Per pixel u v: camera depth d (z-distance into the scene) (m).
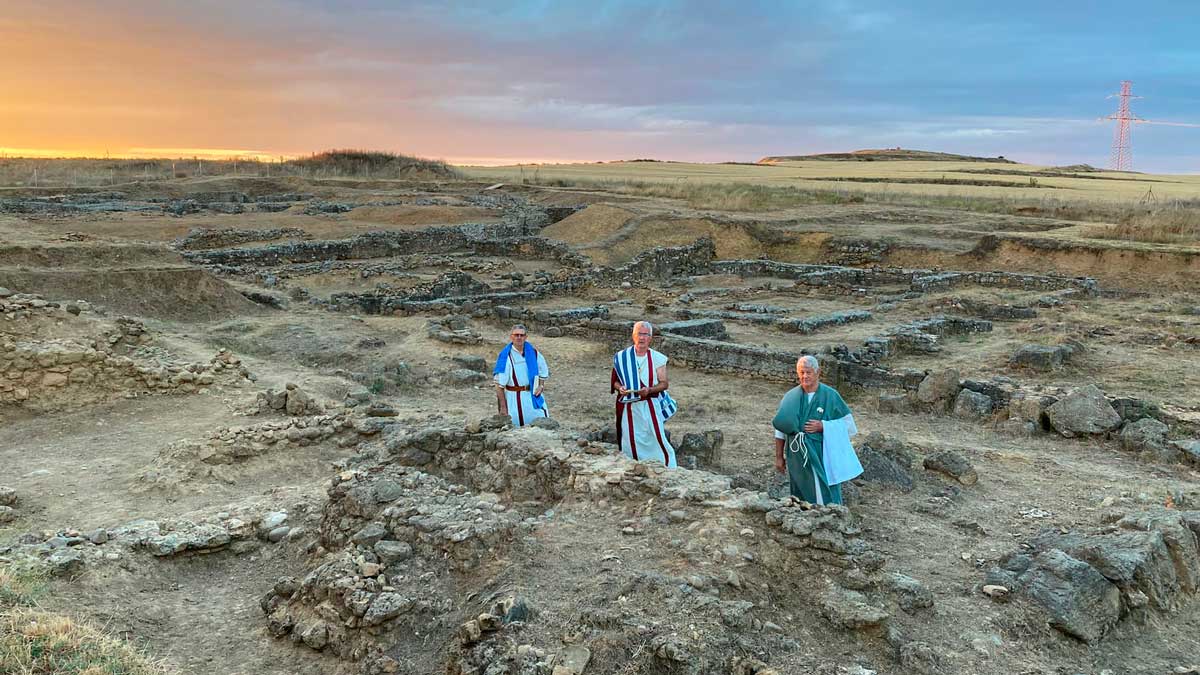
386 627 5.19
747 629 4.83
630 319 20.86
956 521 7.37
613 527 6.25
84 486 8.73
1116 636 5.43
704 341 16.02
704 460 9.13
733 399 13.74
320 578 5.64
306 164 66.19
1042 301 22.44
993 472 9.17
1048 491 8.48
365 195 49.62
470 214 41.38
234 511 7.71
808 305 24.86
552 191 53.09
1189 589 6.14
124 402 11.94
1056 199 45.47
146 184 45.94
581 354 17.00
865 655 4.85
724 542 5.66
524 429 8.23
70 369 11.92
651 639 4.57
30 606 5.28
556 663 4.42
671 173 88.38
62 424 11.05
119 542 6.69
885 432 11.37
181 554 6.75
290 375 14.11
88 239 22.11
